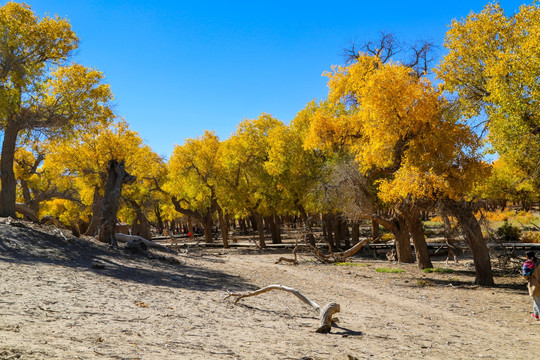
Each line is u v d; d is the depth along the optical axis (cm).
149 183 5344
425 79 2075
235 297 1323
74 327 656
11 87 2447
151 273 1775
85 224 5022
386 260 3447
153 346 593
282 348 685
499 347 882
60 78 2700
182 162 5025
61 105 2645
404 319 1180
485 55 2278
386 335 921
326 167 3350
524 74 1770
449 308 1420
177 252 3397
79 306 862
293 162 4056
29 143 2719
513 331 1091
